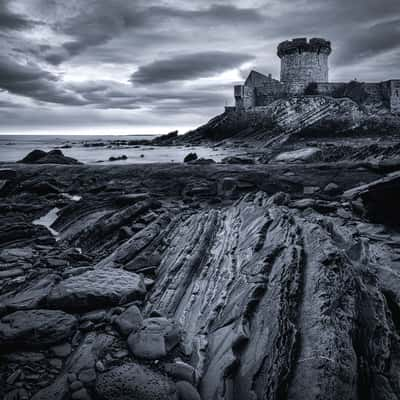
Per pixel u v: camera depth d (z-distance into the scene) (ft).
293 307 12.47
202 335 13.12
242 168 43.68
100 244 24.84
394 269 16.71
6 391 9.86
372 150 51.72
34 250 22.89
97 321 13.73
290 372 9.91
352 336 11.13
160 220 25.90
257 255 17.16
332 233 20.88
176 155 112.57
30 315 13.00
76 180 45.21
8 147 221.25
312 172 40.22
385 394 9.96
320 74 214.48
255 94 213.87
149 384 10.03
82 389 9.95
